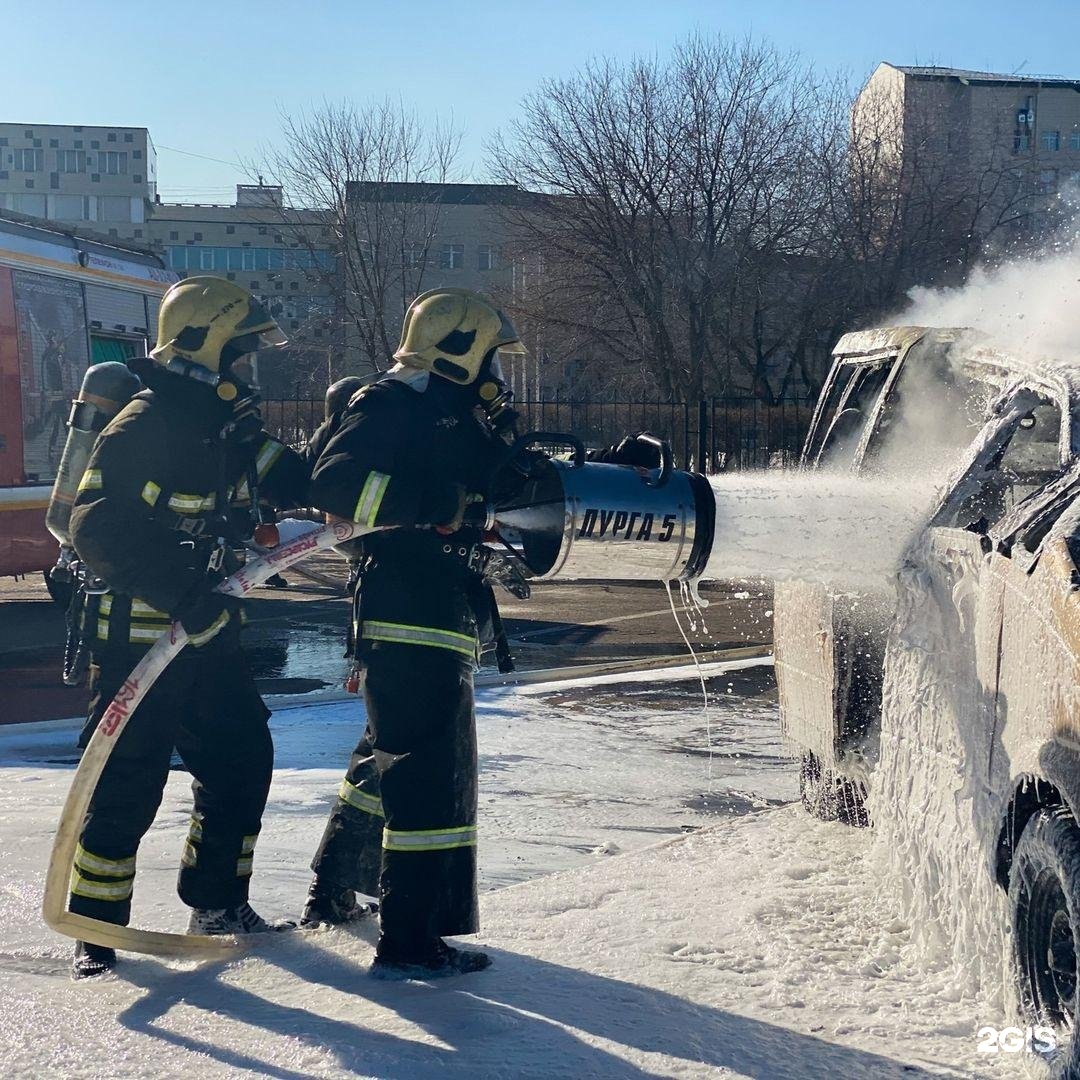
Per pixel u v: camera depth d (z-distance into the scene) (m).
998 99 40.56
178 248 93.31
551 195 33.12
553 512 3.72
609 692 8.55
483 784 6.04
